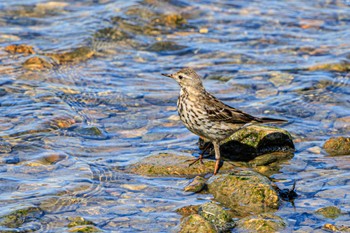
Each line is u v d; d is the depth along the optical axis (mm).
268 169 13562
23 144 14016
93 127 15055
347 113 16562
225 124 13461
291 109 16766
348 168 13523
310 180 12961
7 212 11109
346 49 20906
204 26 22656
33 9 22625
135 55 20031
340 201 12008
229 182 12289
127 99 16906
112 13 22453
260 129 14359
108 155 13789
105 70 18688
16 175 12641
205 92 13633
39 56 18828
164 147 14359
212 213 11125
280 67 19547
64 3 23312
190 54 20406
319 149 14508
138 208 11594
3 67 18062
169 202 11852
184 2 24188
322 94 17734
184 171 13180
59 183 12383
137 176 12883
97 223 10984
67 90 17109
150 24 22172
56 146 14047
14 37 20312
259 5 24906
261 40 21672
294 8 24797
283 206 11828
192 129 13766
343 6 25109
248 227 10875
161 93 17438
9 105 15891
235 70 19297
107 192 12148
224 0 25109
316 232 10828
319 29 22844
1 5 22703
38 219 11008
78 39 20344
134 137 14828
